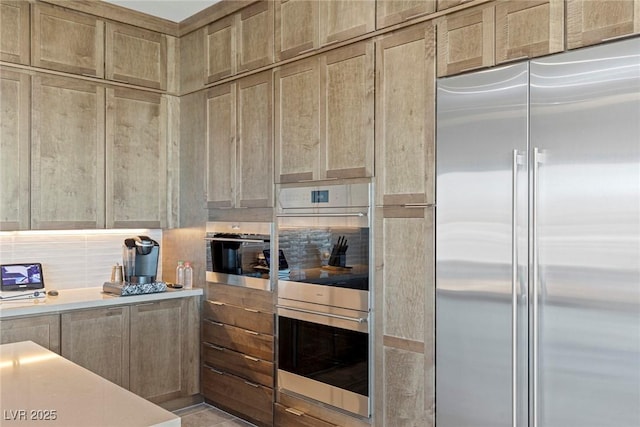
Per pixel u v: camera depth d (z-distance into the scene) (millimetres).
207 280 4012
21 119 3506
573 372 2133
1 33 3414
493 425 2377
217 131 3918
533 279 2221
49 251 3947
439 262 2570
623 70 2010
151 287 3852
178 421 1372
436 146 2586
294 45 3316
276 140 3447
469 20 2471
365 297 2883
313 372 3188
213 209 3965
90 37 3812
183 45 4242
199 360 4074
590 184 2088
